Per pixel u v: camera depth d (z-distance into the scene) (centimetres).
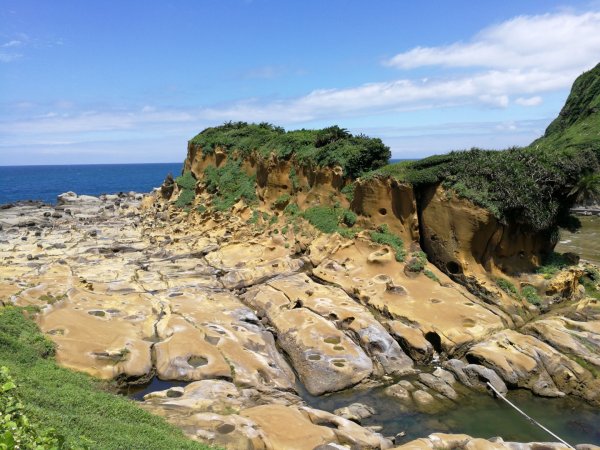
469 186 2972
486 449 1488
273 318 2572
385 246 3167
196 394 1734
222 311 2620
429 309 2627
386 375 2184
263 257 3569
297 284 2953
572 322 2450
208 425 1469
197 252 3772
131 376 1914
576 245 5228
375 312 2680
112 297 2702
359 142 3900
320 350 2217
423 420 1850
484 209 2866
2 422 883
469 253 2952
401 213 3253
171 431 1379
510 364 2109
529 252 3112
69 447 966
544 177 2988
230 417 1518
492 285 2872
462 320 2528
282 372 2095
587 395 2014
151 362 2039
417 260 3012
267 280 3148
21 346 1828
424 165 3231
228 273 3222
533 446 1533
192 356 2055
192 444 1277
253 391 1850
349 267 3141
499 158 3030
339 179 3819
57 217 5941
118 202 7138
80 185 16988
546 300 2847
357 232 3397
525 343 2245
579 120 8962
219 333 2295
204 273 3328
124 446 1132
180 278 3225
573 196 3209
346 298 2767
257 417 1579
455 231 2975
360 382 2088
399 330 2438
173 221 5144
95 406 1395
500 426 1825
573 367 2094
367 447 1508
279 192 4425
